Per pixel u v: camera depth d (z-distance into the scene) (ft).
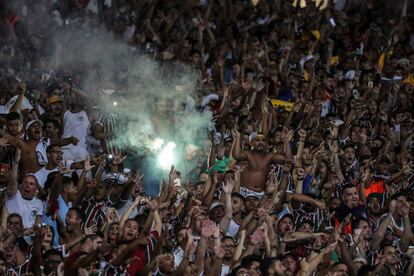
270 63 166.81
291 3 192.54
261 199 118.52
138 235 105.29
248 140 135.33
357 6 196.54
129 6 178.81
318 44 181.16
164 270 101.81
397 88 165.99
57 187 112.06
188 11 183.52
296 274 106.01
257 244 107.96
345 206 124.77
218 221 114.11
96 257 100.53
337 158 135.44
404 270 119.34
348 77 172.45
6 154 117.19
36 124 117.39
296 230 115.03
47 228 101.24
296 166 129.59
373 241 118.42
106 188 115.03
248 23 186.60
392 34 189.16
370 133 152.97
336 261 113.19
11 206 109.60
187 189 117.60
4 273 97.25
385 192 135.64
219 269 104.17
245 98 149.89
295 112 149.07
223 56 173.68
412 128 154.51
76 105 131.44
